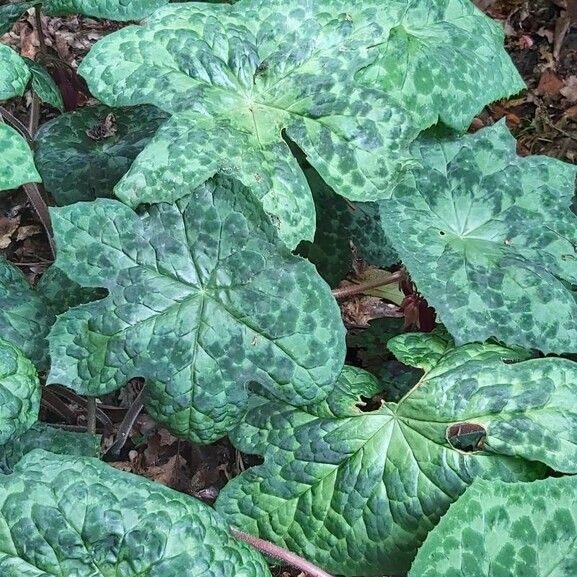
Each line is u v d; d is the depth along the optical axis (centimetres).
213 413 80
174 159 79
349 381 88
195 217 81
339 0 86
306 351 80
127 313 80
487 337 82
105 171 105
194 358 80
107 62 83
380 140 83
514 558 74
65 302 93
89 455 87
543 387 81
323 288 80
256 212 80
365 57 84
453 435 83
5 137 76
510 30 179
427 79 86
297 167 82
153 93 82
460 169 92
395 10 85
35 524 71
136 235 81
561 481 76
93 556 71
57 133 107
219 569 72
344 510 82
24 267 128
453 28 92
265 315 80
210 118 81
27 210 134
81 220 80
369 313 127
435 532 73
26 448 86
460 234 90
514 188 91
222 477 109
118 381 80
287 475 84
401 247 86
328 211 104
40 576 70
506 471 80
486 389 82
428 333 89
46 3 92
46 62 125
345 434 83
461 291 83
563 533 74
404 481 81
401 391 96
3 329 89
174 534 72
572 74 172
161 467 110
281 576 103
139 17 89
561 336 83
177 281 81
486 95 90
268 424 85
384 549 82
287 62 85
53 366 79
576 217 91
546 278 85
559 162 93
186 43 83
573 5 178
